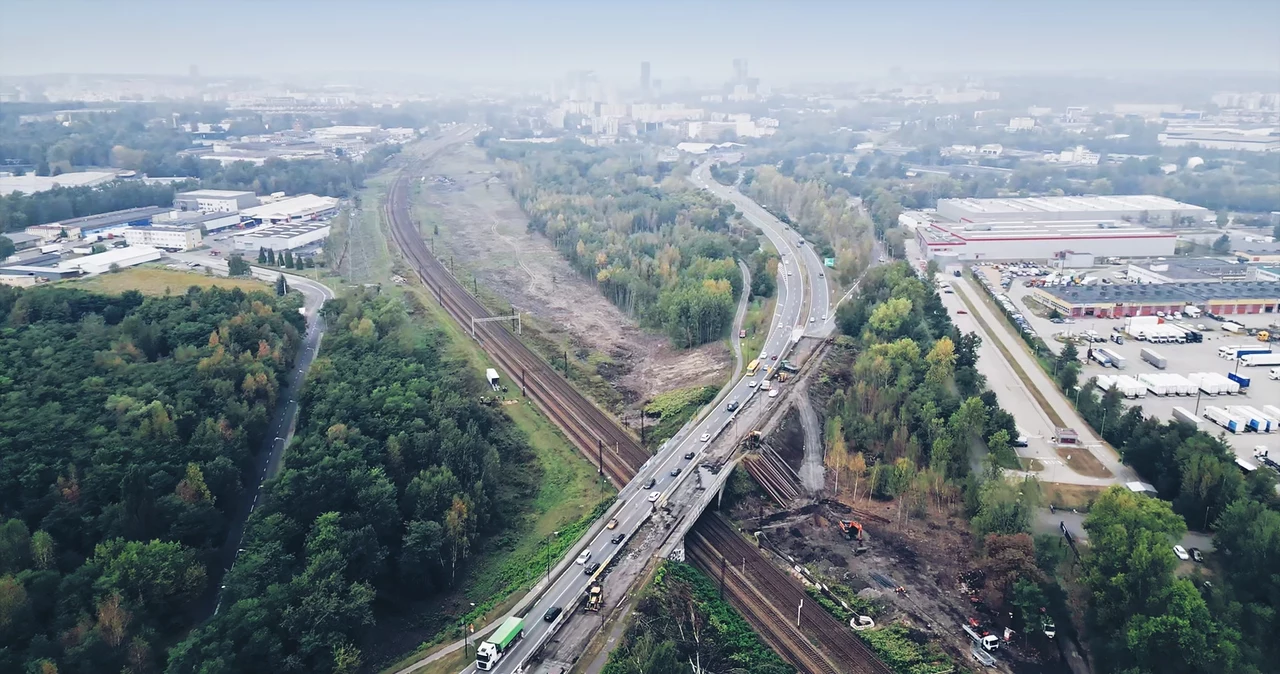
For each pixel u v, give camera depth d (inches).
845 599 7381.9
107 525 6943.9
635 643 6289.4
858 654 6712.6
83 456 7593.5
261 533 7076.8
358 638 6614.2
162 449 7775.6
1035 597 6884.8
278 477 7854.3
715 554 7859.3
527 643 6328.7
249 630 6087.6
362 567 7091.5
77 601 6117.1
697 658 6402.6
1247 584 6845.5
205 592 6909.5
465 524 7795.3
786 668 6451.8
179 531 7042.3
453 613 7244.1
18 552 6407.5
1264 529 6904.5
